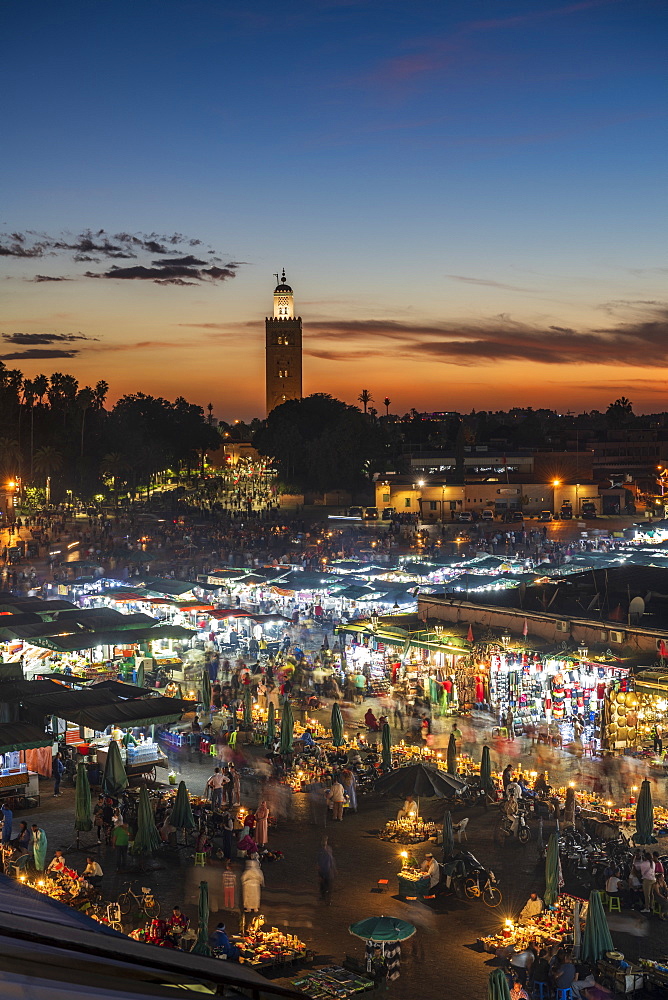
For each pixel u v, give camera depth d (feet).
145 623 171.63
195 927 81.41
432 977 72.90
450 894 88.02
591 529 447.42
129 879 92.17
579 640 142.41
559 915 80.38
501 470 559.38
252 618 199.11
